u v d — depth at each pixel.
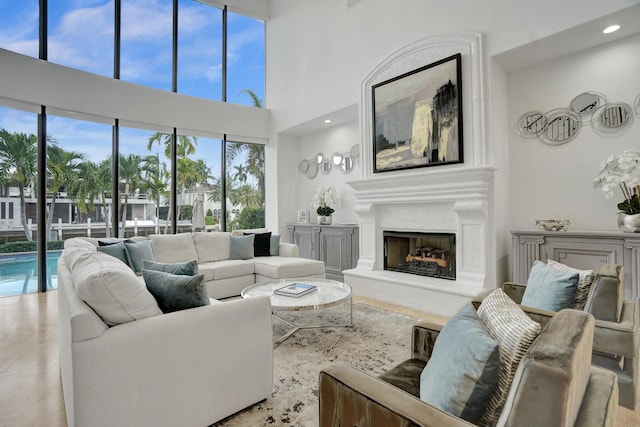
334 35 5.18
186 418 1.65
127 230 5.21
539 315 1.56
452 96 3.65
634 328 1.63
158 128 5.46
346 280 4.54
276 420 1.78
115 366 1.45
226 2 6.18
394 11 4.31
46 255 4.56
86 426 1.39
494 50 3.41
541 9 3.12
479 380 0.96
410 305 3.83
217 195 6.18
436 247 4.12
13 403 1.94
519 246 3.26
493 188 3.46
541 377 0.70
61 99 4.60
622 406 1.70
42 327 3.17
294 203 6.62
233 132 6.24
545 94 3.53
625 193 2.96
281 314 3.60
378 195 4.39
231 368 1.80
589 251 2.89
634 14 2.73
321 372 1.07
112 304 1.53
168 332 1.60
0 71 4.13
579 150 3.33
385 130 4.32
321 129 6.20
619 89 3.12
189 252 4.43
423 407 0.87
